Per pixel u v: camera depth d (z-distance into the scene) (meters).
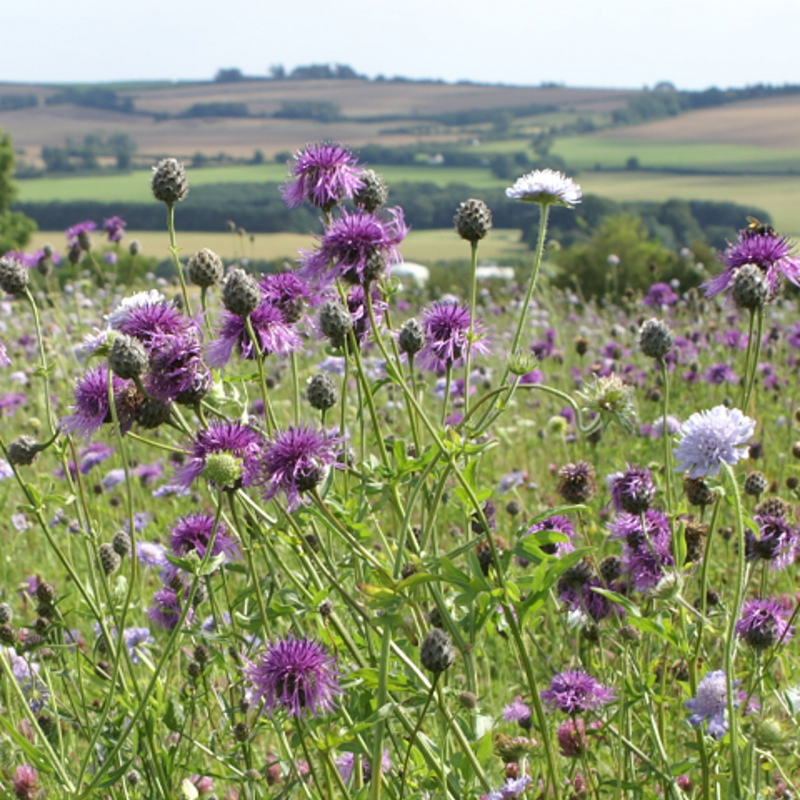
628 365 11.82
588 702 4.30
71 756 5.20
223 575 4.62
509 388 3.98
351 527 3.89
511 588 3.54
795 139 161.25
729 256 4.64
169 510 8.90
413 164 163.75
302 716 3.74
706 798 3.90
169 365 3.90
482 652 4.96
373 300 4.75
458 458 3.93
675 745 4.84
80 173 161.25
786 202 101.25
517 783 3.74
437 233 82.19
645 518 4.74
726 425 3.65
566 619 5.03
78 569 7.41
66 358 11.91
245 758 4.39
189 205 71.31
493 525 5.57
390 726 4.04
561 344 15.38
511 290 21.14
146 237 69.50
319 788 3.77
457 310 4.83
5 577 7.44
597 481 8.13
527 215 66.06
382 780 4.05
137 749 4.11
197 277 4.73
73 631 6.20
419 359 4.84
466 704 3.91
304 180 4.65
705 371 11.50
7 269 4.82
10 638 4.60
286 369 11.99
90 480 9.57
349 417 9.52
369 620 3.56
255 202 73.62
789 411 10.24
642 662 4.81
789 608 5.95
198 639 5.06
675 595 3.77
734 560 6.89
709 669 4.99
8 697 4.50
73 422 4.09
